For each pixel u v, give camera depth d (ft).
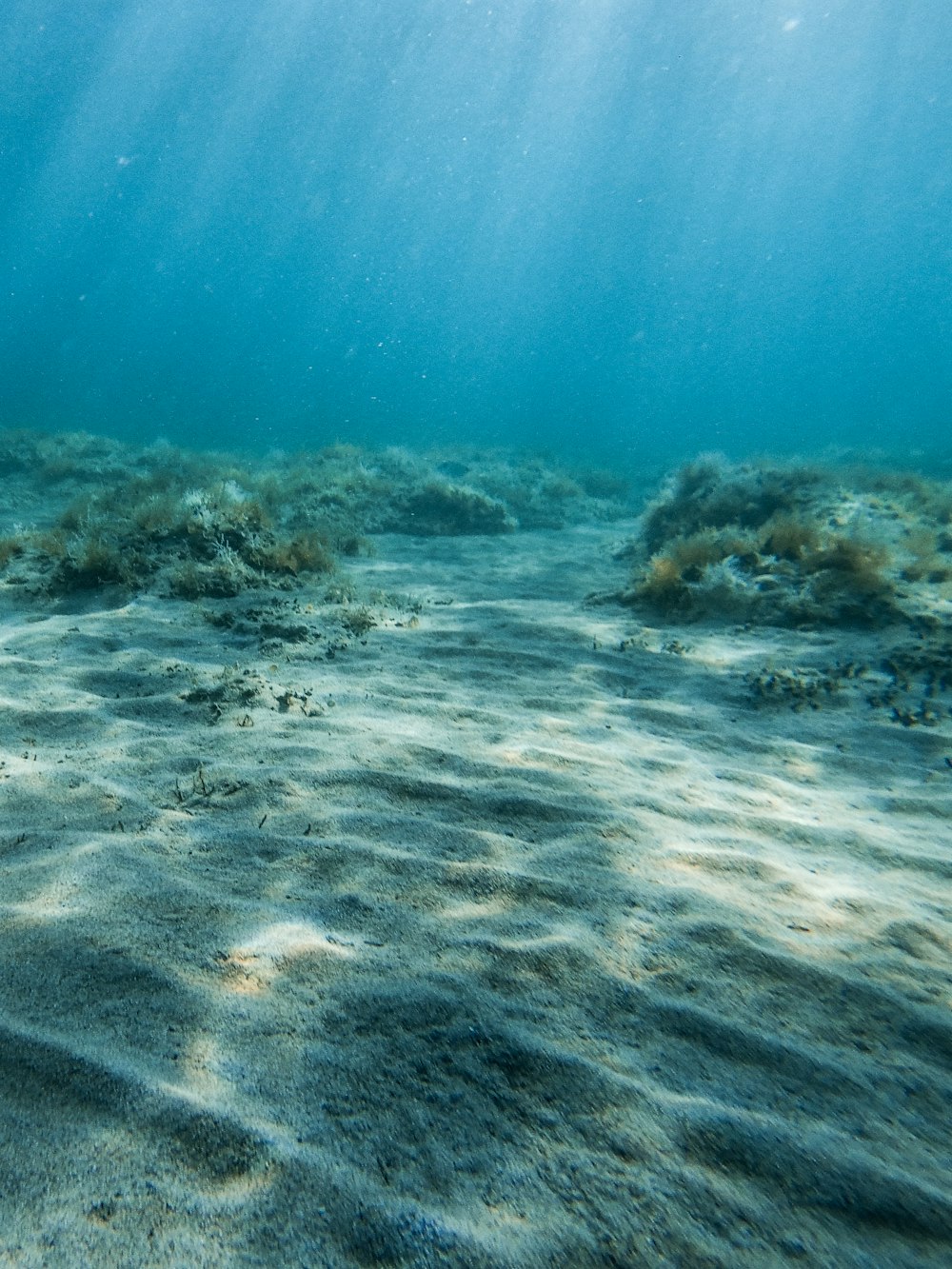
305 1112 5.68
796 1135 5.76
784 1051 6.70
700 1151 5.55
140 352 376.27
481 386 313.53
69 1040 6.22
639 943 8.15
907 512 33.04
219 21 180.65
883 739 15.52
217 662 18.30
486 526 46.83
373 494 48.32
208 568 24.94
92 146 304.30
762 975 7.73
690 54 191.62
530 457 75.77
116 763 12.36
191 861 9.46
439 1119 5.70
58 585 23.80
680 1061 6.50
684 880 9.57
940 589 24.11
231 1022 6.61
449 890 9.06
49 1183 4.93
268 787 11.60
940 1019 7.25
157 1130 5.40
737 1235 4.90
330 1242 4.66
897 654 19.63
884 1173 5.46
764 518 33.24
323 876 9.27
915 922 8.94
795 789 13.03
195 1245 4.58
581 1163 5.37
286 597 24.50
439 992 7.16
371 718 15.02
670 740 15.06
